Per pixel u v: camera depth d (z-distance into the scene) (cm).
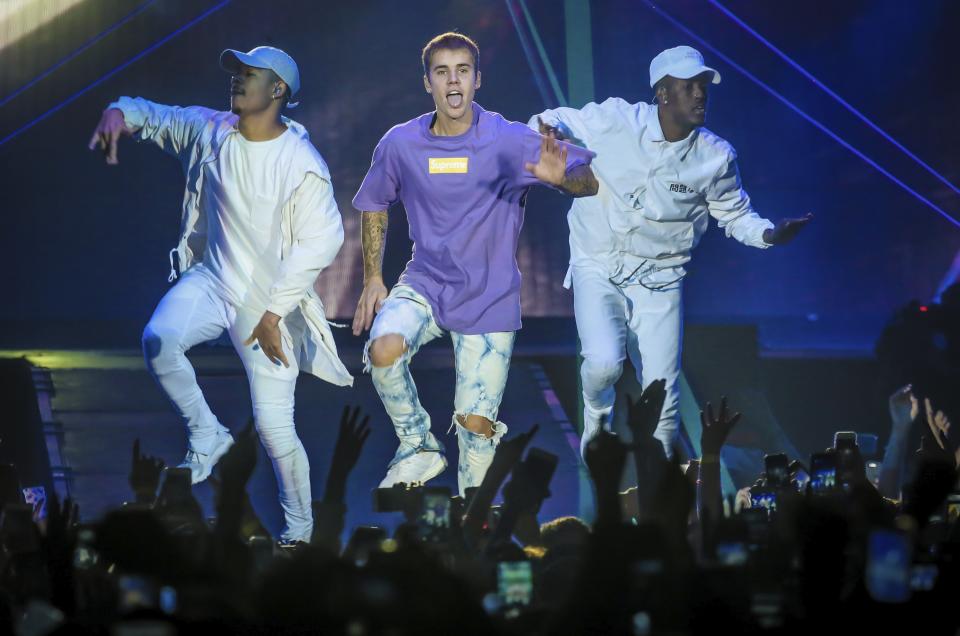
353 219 4850
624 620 1052
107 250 4856
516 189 2270
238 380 3600
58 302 4809
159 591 1036
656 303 2653
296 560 985
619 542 1066
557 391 3738
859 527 1226
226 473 1236
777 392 3997
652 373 2655
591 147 2588
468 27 4959
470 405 2291
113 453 3319
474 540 1552
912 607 1052
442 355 3853
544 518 3200
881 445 3962
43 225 4838
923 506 1385
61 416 3434
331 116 4916
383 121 4934
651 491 1547
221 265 2392
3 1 4844
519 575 1216
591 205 2625
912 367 3928
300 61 4919
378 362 2220
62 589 1223
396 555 979
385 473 3309
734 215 2669
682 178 2598
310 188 2355
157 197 4875
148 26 4897
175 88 4916
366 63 4928
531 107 4997
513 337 2323
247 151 2348
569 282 2691
